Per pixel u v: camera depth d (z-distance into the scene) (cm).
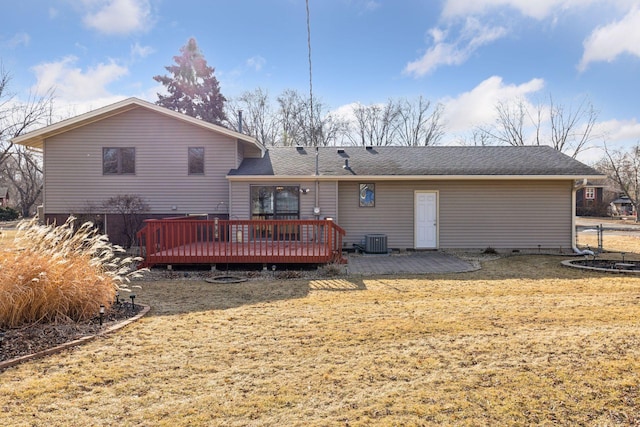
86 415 296
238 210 1315
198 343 455
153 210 1358
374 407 307
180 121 1357
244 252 1032
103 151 1355
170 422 287
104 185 1354
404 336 476
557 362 389
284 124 3784
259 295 720
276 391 335
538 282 831
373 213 1368
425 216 1365
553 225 1345
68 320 524
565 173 1283
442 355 412
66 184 1350
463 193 1355
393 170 1343
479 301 662
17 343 442
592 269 956
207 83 3616
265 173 1317
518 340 456
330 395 328
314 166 1398
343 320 548
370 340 462
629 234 2139
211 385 347
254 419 291
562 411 300
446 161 1436
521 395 324
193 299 688
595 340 450
